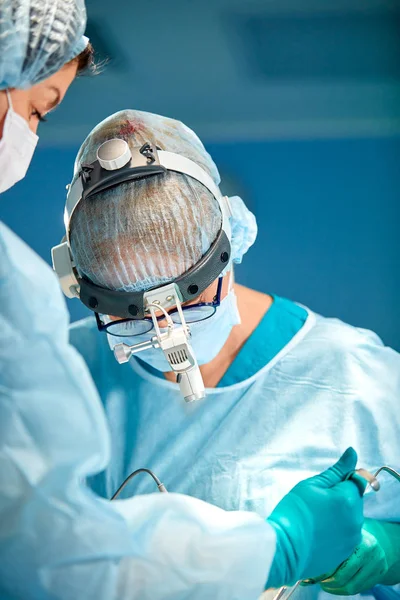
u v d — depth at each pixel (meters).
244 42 3.76
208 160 1.21
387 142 3.51
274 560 1.01
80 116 3.61
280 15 3.75
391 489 1.28
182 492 1.31
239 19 3.79
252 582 0.94
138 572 0.90
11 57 0.97
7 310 0.84
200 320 1.16
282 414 1.32
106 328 1.17
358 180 3.41
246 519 0.98
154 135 1.16
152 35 3.79
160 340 1.09
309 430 1.30
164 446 1.34
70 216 1.13
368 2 3.74
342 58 3.69
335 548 1.09
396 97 3.60
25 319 0.84
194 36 3.78
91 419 0.85
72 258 1.16
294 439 1.30
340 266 3.14
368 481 1.14
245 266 3.16
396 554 1.25
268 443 1.31
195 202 1.10
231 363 1.34
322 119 3.60
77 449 0.85
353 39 3.71
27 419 0.84
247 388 1.33
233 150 3.54
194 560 0.91
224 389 1.33
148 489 1.32
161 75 3.72
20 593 0.89
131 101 3.66
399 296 3.02
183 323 1.09
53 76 1.07
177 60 3.75
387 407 1.31
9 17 0.95
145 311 1.10
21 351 0.84
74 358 0.86
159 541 0.91
